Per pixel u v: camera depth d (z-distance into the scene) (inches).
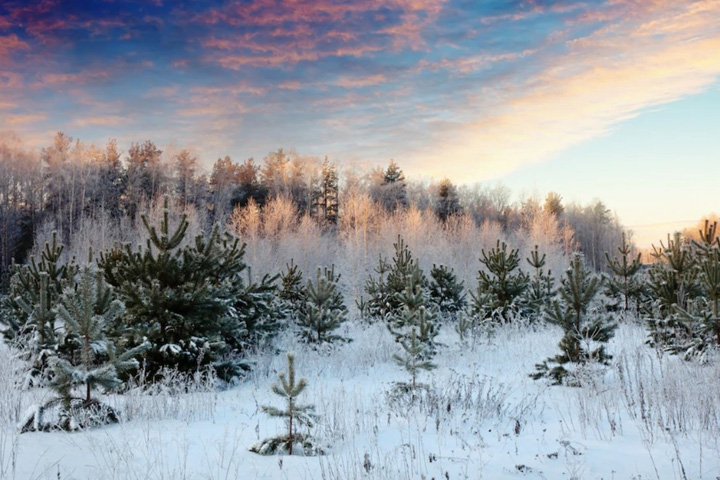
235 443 251.0
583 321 379.2
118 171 2492.6
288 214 2284.7
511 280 682.2
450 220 2674.7
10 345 422.6
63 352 381.4
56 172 2154.3
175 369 376.5
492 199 3811.5
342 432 265.4
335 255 1815.9
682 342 402.3
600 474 204.1
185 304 395.2
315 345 530.6
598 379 339.9
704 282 395.5
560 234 2667.3
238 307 509.7
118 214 2233.0
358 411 309.1
